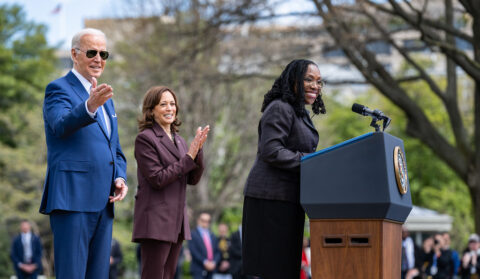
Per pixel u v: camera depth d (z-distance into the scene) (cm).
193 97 3556
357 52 2223
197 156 736
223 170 4156
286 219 611
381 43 2238
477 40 1767
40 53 5316
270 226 612
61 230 620
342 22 2012
